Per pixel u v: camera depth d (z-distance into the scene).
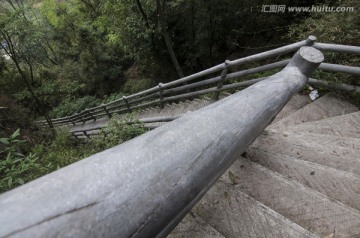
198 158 0.63
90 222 0.41
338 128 2.73
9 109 10.12
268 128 2.76
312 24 4.77
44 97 15.25
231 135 0.76
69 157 5.18
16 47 11.45
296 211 1.50
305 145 2.31
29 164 2.39
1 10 9.95
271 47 7.49
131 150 0.54
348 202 1.60
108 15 10.25
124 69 16.66
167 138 0.61
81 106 14.73
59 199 0.41
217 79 4.06
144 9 9.20
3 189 2.29
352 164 2.02
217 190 1.63
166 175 0.55
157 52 10.58
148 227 0.50
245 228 1.38
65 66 18.00
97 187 0.45
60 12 20.55
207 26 9.12
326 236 1.33
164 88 5.48
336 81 3.33
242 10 8.20
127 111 7.50
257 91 1.09
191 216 1.46
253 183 1.72
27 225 0.36
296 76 1.63
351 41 3.85
